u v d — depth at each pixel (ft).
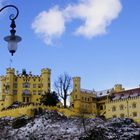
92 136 428.97
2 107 647.56
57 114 525.34
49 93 593.42
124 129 459.32
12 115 538.06
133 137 438.40
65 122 493.36
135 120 568.41
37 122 490.08
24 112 524.93
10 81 650.84
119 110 593.42
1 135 458.50
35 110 521.65
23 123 495.41
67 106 608.60
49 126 475.31
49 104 577.02
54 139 427.74
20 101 653.71
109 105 608.60
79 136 428.97
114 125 468.75
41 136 442.50
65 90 605.73
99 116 581.12
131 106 580.71
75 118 518.37
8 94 643.04
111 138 426.51
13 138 443.32
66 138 427.33
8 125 497.46
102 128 449.89
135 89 624.59
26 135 450.71
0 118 524.93
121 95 630.33
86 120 501.56
